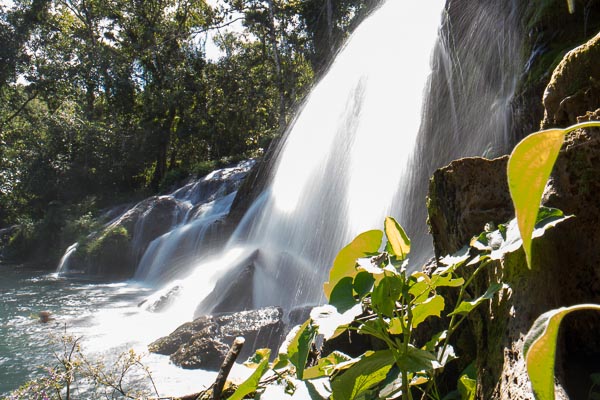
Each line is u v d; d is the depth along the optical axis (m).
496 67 8.26
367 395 1.77
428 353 1.67
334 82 12.70
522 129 7.00
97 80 37.38
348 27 26.75
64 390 5.06
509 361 1.70
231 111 37.44
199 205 21.83
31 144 39.19
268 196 14.29
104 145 37.00
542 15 7.15
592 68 2.47
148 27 38.03
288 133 15.79
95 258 21.64
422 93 9.45
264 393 1.93
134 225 22.52
